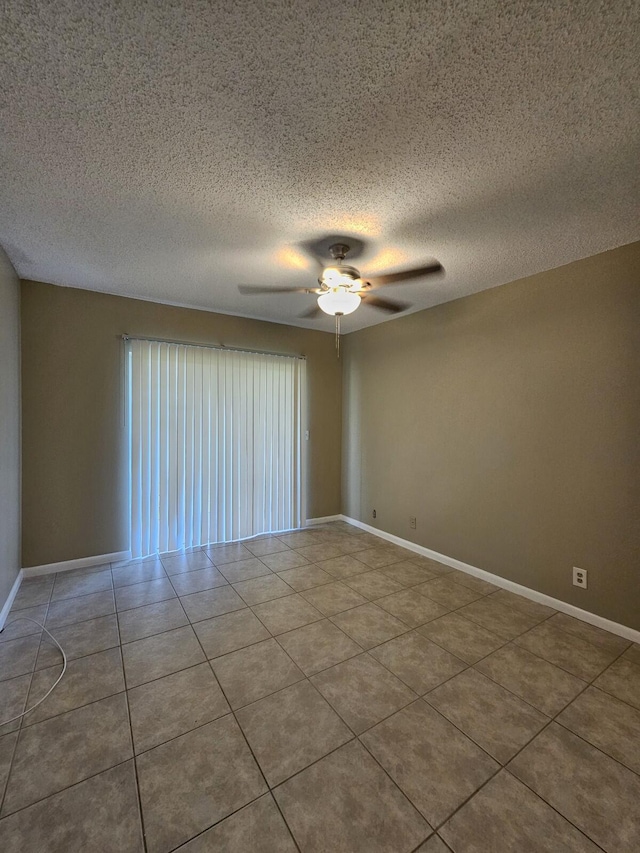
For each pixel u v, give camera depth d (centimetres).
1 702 169
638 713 165
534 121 130
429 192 173
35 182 166
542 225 202
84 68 110
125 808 123
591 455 240
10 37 101
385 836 116
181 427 360
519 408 280
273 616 244
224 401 383
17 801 125
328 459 463
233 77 114
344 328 439
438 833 117
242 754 144
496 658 203
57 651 207
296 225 203
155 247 231
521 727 157
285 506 429
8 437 255
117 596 270
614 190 171
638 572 220
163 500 353
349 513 461
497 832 117
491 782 133
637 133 136
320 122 131
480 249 230
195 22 98
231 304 352
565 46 104
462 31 101
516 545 281
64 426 311
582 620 242
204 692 176
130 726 156
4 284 242
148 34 101
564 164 154
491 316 298
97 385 323
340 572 316
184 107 124
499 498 293
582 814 122
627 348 224
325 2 94
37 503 303
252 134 137
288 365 425
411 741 150
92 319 320
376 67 111
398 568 326
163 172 159
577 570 246
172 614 246
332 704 169
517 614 250
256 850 112
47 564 307
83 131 135
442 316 339
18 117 128
